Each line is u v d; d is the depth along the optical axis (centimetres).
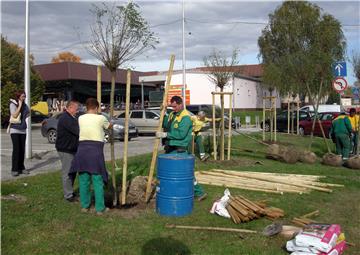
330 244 523
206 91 4822
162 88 4997
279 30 4512
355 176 1185
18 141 1020
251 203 718
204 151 1516
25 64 1394
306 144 2067
